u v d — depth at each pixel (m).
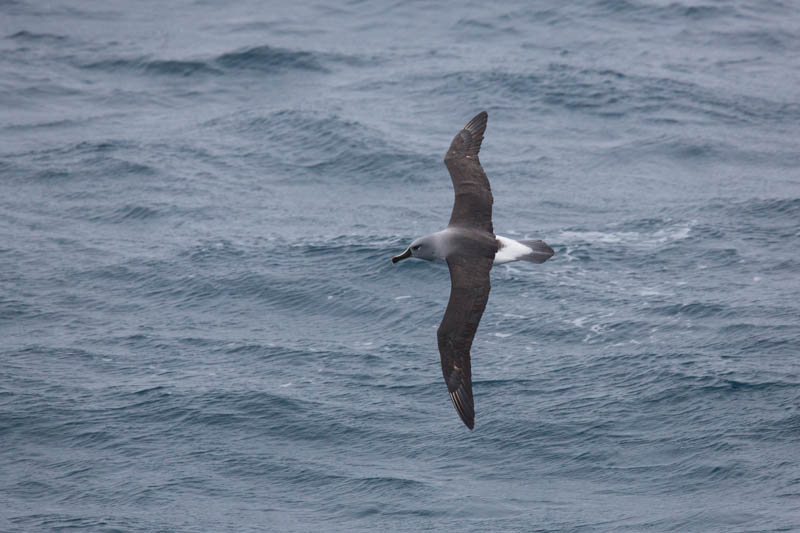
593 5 69.62
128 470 25.69
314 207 43.56
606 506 23.44
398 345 31.77
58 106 56.97
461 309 13.67
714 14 68.00
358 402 28.42
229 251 38.72
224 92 58.34
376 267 36.81
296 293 35.38
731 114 53.09
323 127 51.03
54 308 34.81
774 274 35.03
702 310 32.22
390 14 70.56
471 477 25.02
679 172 46.62
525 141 49.97
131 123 54.16
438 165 47.03
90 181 46.19
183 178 46.34
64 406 28.45
